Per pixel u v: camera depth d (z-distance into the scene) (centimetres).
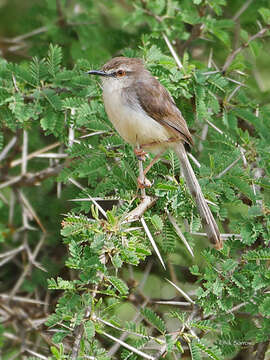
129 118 1023
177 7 1262
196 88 1113
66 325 828
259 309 880
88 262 777
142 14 1242
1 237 1217
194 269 926
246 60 1328
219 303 887
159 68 1123
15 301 1245
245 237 926
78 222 799
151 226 957
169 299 1217
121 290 786
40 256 1327
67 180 1094
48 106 1072
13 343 1198
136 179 946
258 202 985
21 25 1406
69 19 1370
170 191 930
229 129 1218
